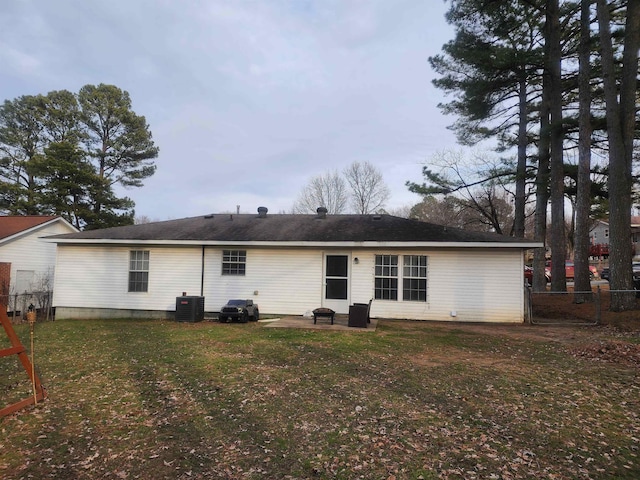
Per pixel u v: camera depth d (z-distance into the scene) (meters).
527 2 17.14
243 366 7.11
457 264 13.31
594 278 31.75
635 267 25.41
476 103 18.50
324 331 10.80
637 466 3.65
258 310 14.17
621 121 13.05
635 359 7.49
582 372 6.77
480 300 13.09
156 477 3.50
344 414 4.89
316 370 6.84
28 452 3.97
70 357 8.10
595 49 16.17
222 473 3.55
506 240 12.89
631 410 5.03
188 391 5.77
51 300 15.73
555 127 17.03
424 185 22.00
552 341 9.54
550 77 17.80
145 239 14.58
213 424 4.61
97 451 3.98
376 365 7.18
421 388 5.88
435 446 4.05
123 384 6.17
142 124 35.28
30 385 6.11
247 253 14.62
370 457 3.83
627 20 13.12
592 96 17.73
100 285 15.06
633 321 11.23
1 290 18.88
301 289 14.30
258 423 4.63
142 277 14.97
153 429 4.49
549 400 5.38
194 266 14.77
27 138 33.31
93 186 30.77
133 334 10.81
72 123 34.06
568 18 17.45
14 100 32.78
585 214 15.27
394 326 11.92
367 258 13.97
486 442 4.14
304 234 14.55
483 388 5.89
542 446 4.05
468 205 26.12
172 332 11.01
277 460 3.78
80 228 30.83
